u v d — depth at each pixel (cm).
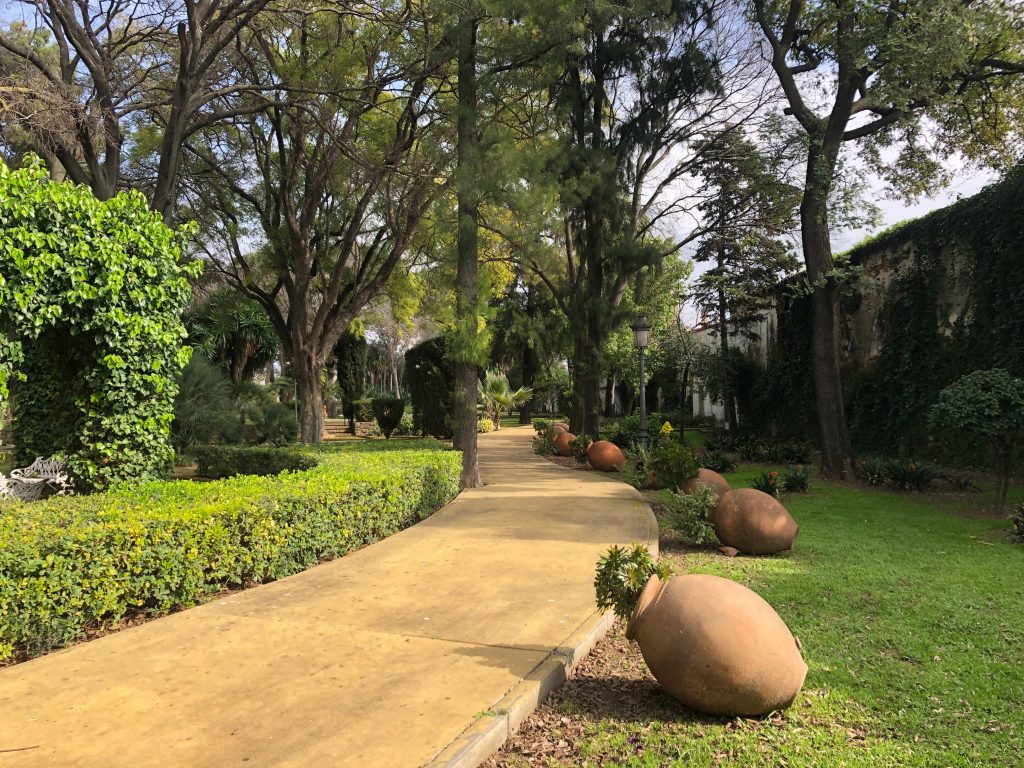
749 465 1603
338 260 1524
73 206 683
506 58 1067
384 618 436
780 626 320
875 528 796
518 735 299
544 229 1233
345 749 264
